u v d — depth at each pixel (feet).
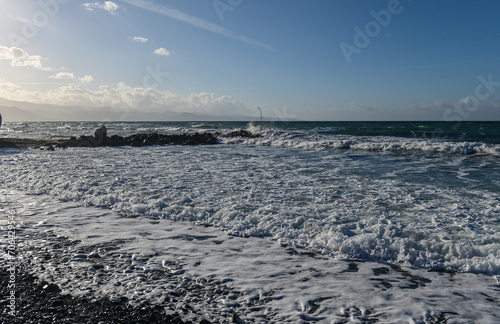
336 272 12.89
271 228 17.69
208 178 32.37
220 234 17.10
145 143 77.71
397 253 14.53
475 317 9.75
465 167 40.50
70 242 15.69
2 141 67.26
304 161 46.70
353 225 17.99
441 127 146.20
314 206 22.02
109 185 28.22
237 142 86.43
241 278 12.25
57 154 54.39
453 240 15.84
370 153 57.98
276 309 10.20
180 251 14.75
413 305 10.45
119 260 13.70
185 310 10.12
